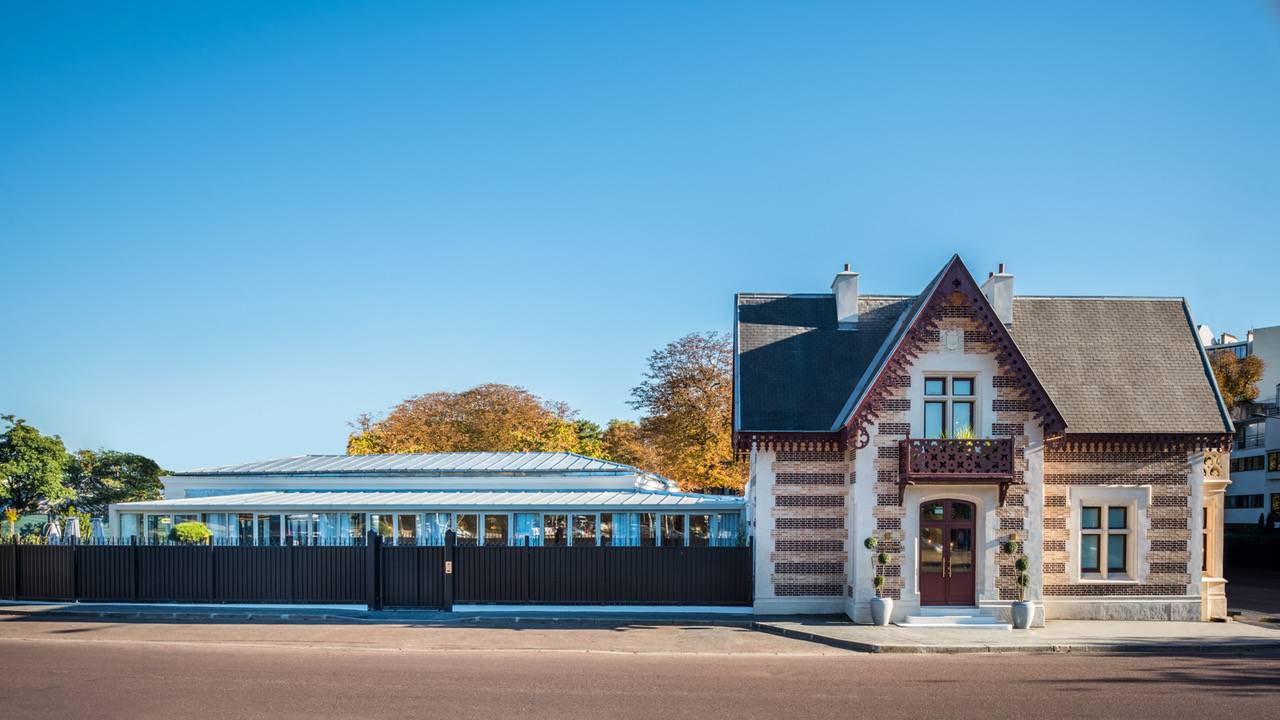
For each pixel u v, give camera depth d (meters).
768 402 23.70
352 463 40.47
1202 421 23.17
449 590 23.80
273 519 32.94
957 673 16.38
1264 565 45.41
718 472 47.94
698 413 48.69
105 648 18.94
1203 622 22.45
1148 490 23.08
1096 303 26.05
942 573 21.88
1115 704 13.88
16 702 13.83
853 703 13.83
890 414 22.00
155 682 15.27
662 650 18.80
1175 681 15.67
